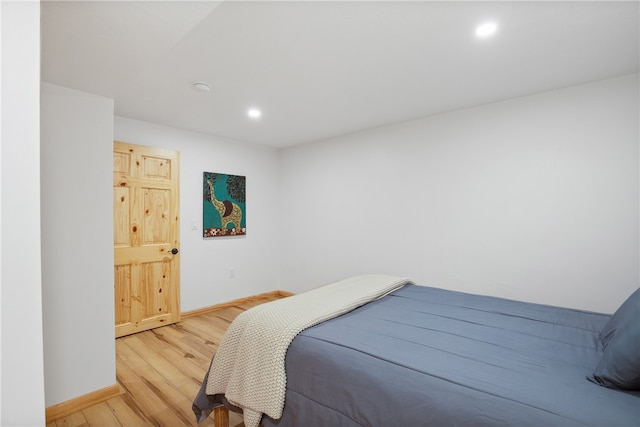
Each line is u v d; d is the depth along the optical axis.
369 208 3.65
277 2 1.42
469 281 2.93
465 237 2.95
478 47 1.84
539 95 2.55
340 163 3.92
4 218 0.47
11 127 0.48
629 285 2.21
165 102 2.71
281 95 2.58
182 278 3.52
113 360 2.01
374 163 3.60
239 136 3.93
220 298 3.90
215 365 1.56
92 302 1.93
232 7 1.45
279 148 4.66
